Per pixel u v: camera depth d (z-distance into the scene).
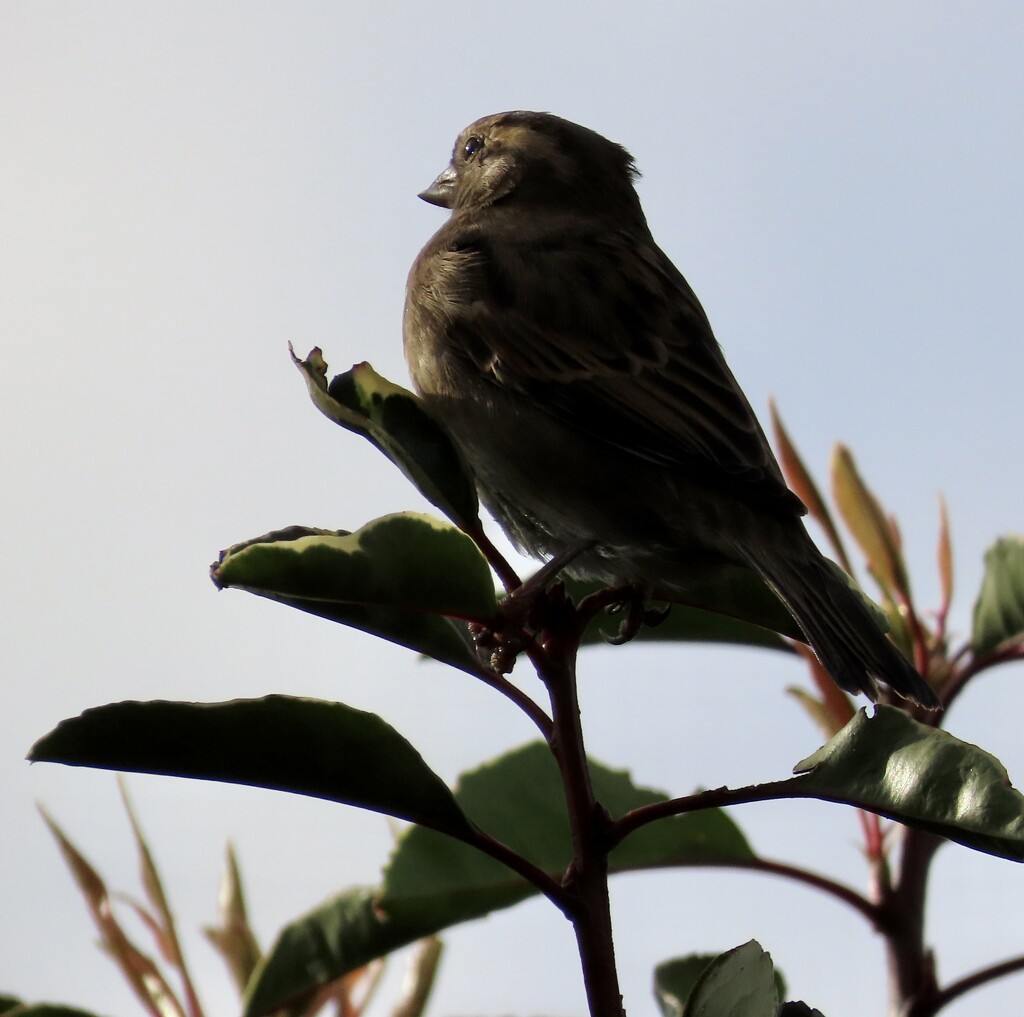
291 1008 4.85
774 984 3.66
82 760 4.00
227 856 5.15
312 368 4.48
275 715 4.02
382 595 4.14
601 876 3.86
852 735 4.06
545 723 4.14
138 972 4.56
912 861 5.61
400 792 4.09
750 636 6.57
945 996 5.43
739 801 4.00
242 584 4.08
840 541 6.42
